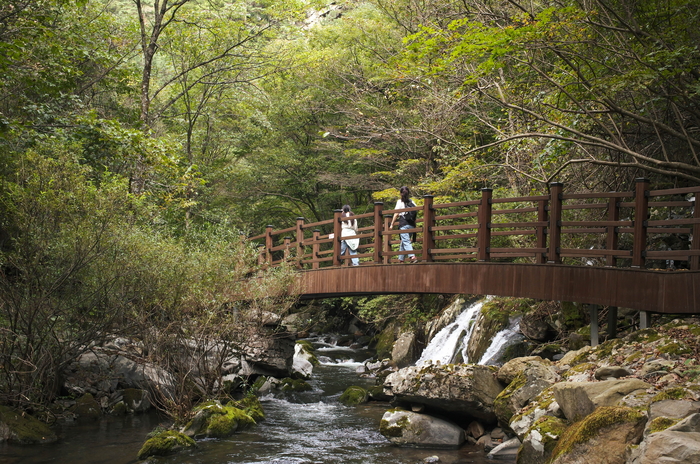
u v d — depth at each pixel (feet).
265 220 79.66
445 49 28.84
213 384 34.27
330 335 71.97
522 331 35.35
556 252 26.27
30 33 36.50
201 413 29.01
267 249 44.16
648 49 27.55
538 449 18.75
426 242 32.58
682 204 21.63
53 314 30.35
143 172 47.34
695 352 19.75
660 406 15.65
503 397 23.81
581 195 25.48
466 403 25.88
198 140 76.23
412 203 37.40
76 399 32.40
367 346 63.82
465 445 25.41
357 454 24.86
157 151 39.96
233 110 75.25
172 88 72.02
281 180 73.97
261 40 65.82
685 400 15.76
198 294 31.71
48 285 30.48
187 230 38.88
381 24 58.39
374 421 31.53
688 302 20.70
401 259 36.14
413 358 49.65
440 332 47.01
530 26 24.38
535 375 23.44
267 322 39.11
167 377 34.42
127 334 33.76
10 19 35.40
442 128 41.01
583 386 18.66
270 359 41.96
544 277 26.37
